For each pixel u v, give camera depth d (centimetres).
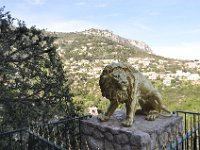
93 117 621
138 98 562
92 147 575
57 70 905
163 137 549
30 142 442
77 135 660
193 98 3036
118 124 552
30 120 841
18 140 642
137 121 569
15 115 830
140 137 484
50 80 880
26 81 831
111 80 531
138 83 560
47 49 836
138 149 488
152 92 584
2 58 722
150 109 606
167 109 615
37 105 848
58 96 882
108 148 541
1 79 771
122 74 524
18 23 775
